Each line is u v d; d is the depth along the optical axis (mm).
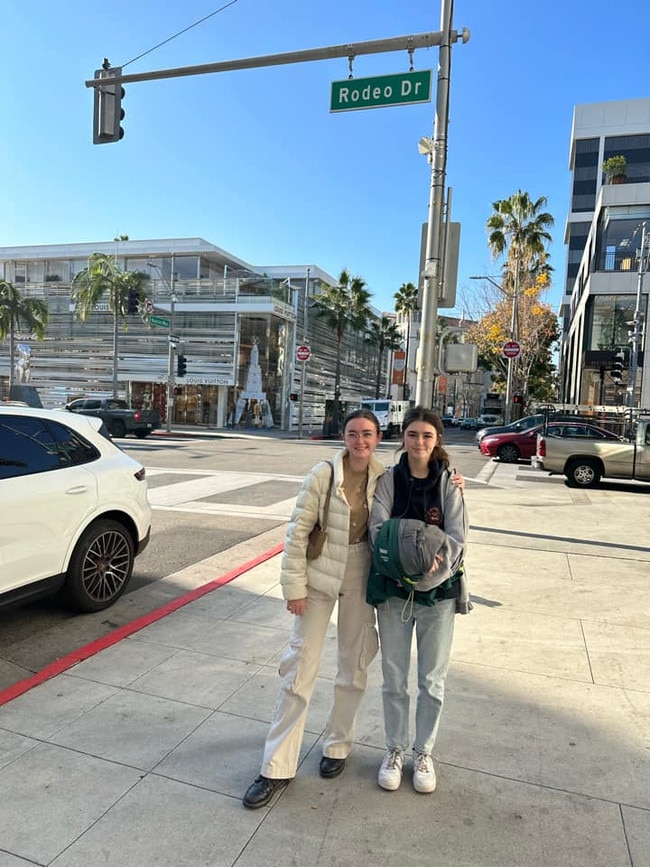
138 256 39781
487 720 3275
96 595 4852
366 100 7820
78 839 2344
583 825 2465
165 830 2398
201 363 37250
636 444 13492
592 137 53781
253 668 3852
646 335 29953
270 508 9695
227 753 2924
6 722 3188
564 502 11047
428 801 2604
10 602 4082
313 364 43781
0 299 34906
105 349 39438
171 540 7391
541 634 4508
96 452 5023
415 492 2625
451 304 6680
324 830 2414
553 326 42375
